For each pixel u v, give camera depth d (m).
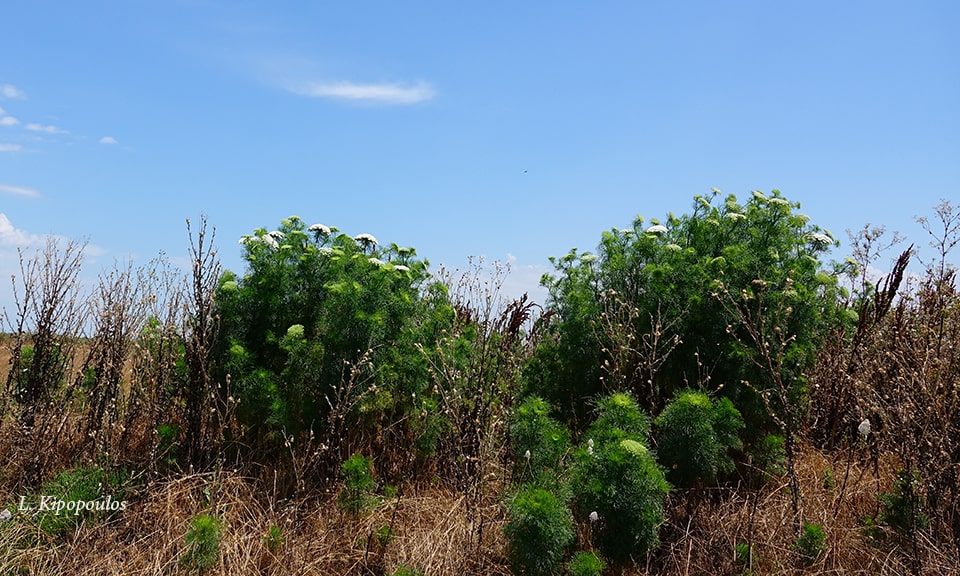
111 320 5.29
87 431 5.07
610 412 4.16
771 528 4.20
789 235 5.06
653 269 4.91
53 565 3.88
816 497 4.45
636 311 4.83
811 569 3.88
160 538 4.14
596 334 4.88
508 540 3.80
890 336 5.17
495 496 4.58
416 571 3.83
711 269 4.83
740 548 3.99
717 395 4.71
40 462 4.76
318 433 4.82
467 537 4.07
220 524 4.08
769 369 4.57
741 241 5.10
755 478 4.64
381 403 4.85
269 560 4.08
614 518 3.73
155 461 4.72
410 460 5.00
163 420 5.14
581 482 3.81
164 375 5.23
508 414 4.97
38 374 5.18
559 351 5.24
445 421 4.91
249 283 5.12
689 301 4.77
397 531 4.25
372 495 4.40
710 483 4.57
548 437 4.24
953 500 3.94
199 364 4.81
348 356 4.70
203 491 4.54
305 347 4.77
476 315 6.07
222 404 5.00
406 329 5.03
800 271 4.82
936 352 4.46
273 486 4.74
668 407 4.20
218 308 5.07
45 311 5.23
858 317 5.46
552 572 3.52
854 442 5.17
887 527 4.11
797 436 4.92
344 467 4.23
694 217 5.41
